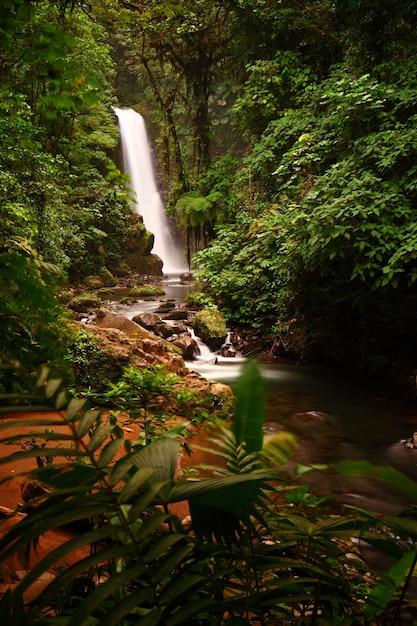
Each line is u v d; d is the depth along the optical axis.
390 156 7.68
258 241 11.05
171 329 10.83
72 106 3.00
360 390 8.05
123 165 24.80
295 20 11.71
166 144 14.05
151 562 0.75
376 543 1.06
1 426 0.79
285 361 9.88
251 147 13.74
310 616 1.06
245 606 0.94
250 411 1.23
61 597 1.23
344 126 9.10
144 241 23.22
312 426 6.37
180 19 12.08
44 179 8.48
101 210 21.16
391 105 8.90
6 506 3.13
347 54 10.57
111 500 0.77
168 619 0.71
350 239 8.01
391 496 4.37
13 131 7.11
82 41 7.97
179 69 13.51
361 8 9.15
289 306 10.21
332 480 4.68
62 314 2.27
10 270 1.91
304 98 11.42
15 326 2.11
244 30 12.98
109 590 0.66
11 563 2.13
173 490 0.86
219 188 13.44
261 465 1.14
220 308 11.99
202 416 2.81
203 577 0.75
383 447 5.70
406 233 7.62
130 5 4.71
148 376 3.62
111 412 3.31
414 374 8.17
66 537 2.66
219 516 0.99
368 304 8.84
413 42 9.29
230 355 10.38
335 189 8.12
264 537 1.42
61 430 4.33
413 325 8.56
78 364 6.36
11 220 6.12
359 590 1.31
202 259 12.17
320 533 1.10
